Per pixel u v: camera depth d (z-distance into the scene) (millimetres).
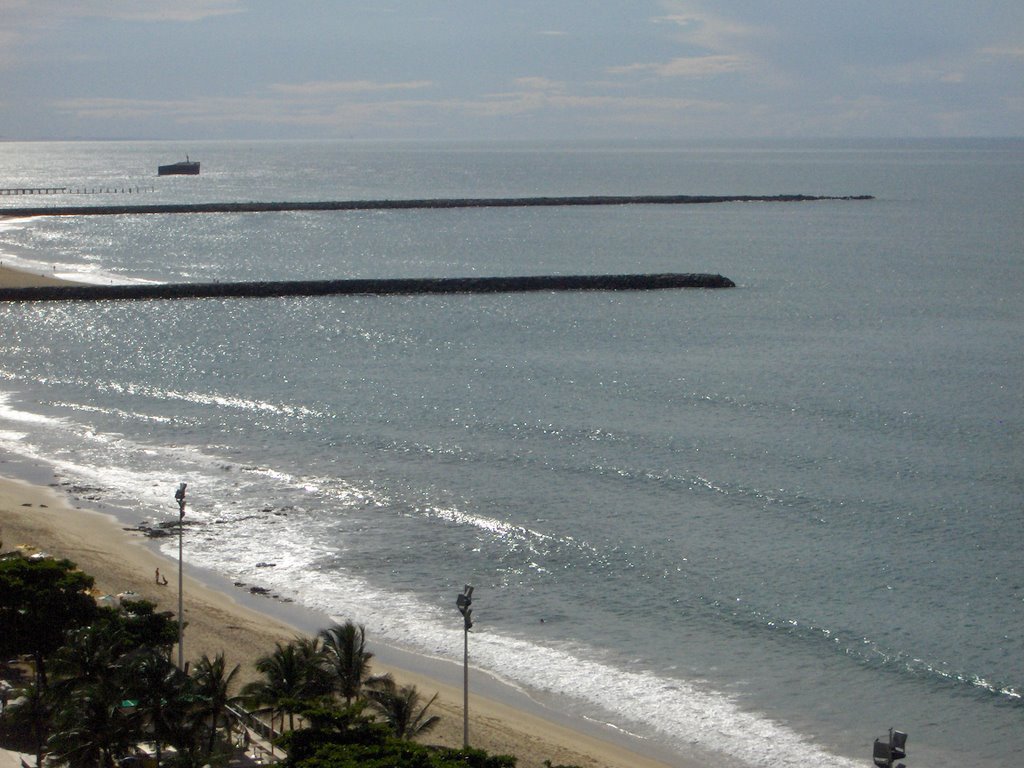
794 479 81438
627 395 106500
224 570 68188
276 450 90875
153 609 55875
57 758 42156
